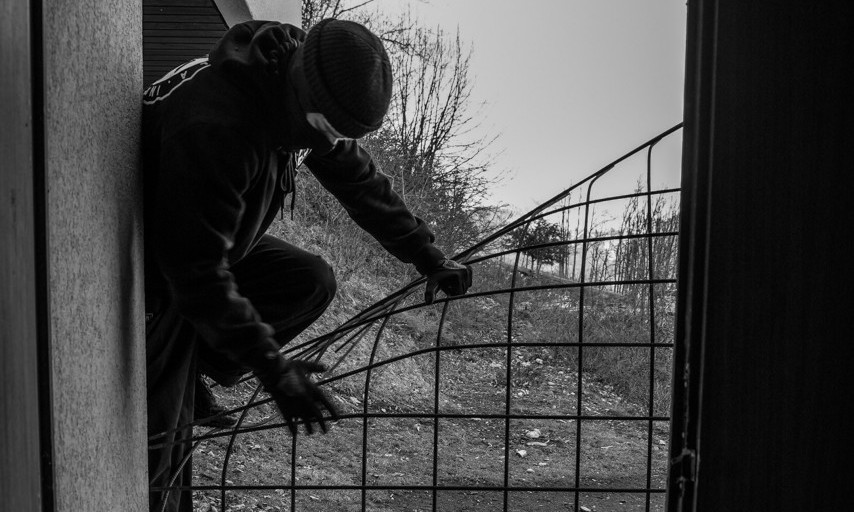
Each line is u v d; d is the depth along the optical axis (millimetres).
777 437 1073
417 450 5609
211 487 2193
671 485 1124
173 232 1805
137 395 1943
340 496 4539
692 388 1106
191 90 1891
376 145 11188
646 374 7801
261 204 2014
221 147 1789
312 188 9312
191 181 1784
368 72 1780
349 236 9125
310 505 4363
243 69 1865
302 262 2660
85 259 1576
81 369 1546
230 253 2064
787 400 1068
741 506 1087
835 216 1053
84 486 1552
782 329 1066
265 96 1881
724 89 1066
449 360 8016
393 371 7301
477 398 7133
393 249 2498
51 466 1349
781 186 1060
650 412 2369
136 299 1938
